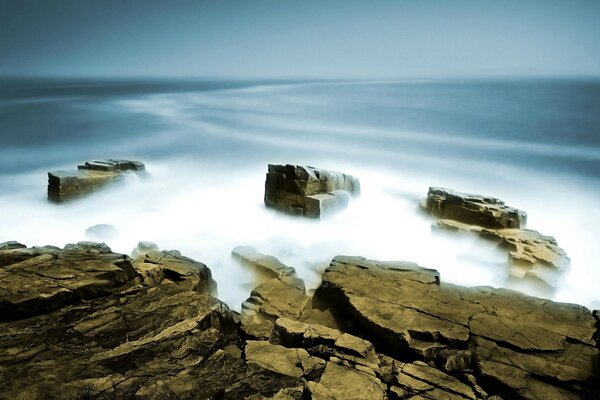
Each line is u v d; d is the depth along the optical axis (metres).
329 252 16.80
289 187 19.56
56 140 43.19
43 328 8.30
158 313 9.09
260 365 8.05
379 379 8.16
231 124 57.81
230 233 18.77
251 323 10.56
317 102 92.94
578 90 135.50
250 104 88.75
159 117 64.25
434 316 10.02
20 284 9.32
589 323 9.86
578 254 17.95
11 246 12.28
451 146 41.94
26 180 27.95
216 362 7.74
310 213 19.03
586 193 26.97
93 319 8.72
